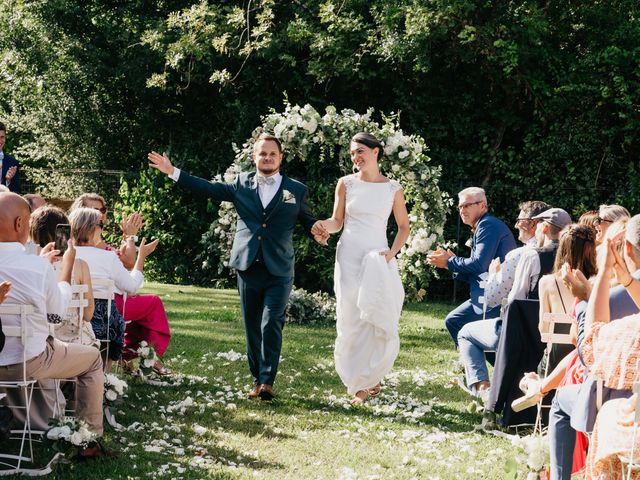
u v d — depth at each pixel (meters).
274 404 5.98
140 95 17.00
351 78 15.79
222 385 6.46
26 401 4.26
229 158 16.41
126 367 6.55
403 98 15.51
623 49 14.59
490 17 14.54
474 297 6.70
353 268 6.27
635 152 14.86
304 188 6.33
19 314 4.12
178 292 13.02
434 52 14.95
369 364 6.23
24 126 18.61
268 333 6.08
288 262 6.19
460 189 14.70
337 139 9.45
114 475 4.14
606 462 3.49
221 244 10.59
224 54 15.96
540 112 14.85
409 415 5.88
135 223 6.57
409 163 9.14
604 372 3.55
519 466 4.09
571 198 14.75
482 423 5.62
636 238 3.73
